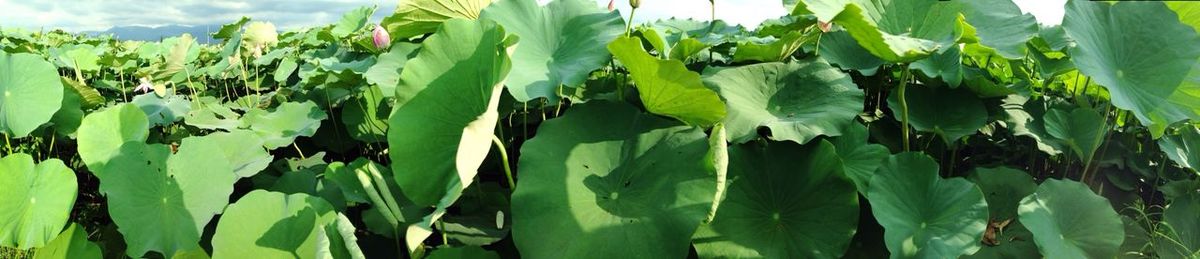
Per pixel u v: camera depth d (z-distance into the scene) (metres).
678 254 1.54
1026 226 1.70
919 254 1.67
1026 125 2.28
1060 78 2.88
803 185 1.81
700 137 1.70
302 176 1.94
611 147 1.73
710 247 1.73
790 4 1.94
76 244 1.63
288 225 1.56
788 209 1.81
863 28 1.67
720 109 1.63
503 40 1.52
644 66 1.57
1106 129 2.52
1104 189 2.42
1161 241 2.04
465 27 1.64
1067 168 2.19
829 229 1.75
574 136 1.74
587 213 1.59
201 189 1.68
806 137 1.74
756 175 1.84
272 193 1.58
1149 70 1.81
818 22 2.13
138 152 1.61
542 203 1.60
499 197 1.92
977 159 2.59
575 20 2.06
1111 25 1.85
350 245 1.37
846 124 1.80
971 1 2.21
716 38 2.54
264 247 1.53
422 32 2.42
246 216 1.53
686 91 1.59
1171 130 2.45
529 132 2.43
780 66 2.04
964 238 1.66
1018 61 2.54
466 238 1.69
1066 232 1.81
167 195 1.62
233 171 1.87
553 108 2.40
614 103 1.81
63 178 1.61
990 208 2.03
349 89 2.61
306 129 2.35
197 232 1.62
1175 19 1.82
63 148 2.68
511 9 1.96
